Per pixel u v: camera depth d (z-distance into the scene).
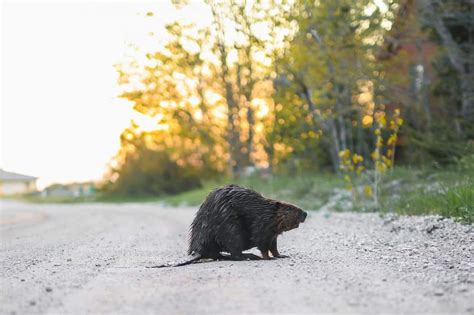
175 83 29.16
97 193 64.19
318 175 28.69
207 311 6.30
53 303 6.95
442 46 22.50
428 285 7.55
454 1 21.11
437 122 22.81
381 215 16.91
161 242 14.03
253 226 9.97
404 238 12.84
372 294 6.99
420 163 23.59
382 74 24.61
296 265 9.32
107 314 6.34
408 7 22.06
